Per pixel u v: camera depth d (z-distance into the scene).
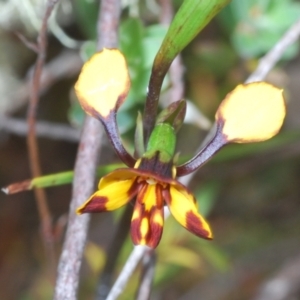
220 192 0.38
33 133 0.21
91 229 0.35
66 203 0.38
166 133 0.16
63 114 0.34
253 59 0.27
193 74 0.28
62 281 0.17
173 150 0.16
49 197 0.38
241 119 0.16
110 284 0.22
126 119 0.23
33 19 0.24
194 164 0.16
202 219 0.15
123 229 0.21
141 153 0.16
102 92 0.16
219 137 0.16
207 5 0.15
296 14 0.25
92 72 0.16
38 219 0.38
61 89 0.34
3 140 0.36
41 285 0.34
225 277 0.35
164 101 0.24
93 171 0.19
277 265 0.35
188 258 0.26
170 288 0.35
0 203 0.38
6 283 0.36
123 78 0.16
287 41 0.22
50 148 0.38
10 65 0.32
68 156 0.38
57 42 0.31
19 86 0.32
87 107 0.16
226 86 0.28
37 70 0.20
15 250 0.37
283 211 0.38
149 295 0.21
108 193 0.15
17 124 0.28
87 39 0.28
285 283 0.31
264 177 0.38
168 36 0.15
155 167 0.16
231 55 0.27
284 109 0.15
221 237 0.37
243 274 0.35
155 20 0.27
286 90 0.30
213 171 0.29
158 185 0.16
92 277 0.29
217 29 0.29
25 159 0.37
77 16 0.26
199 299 0.34
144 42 0.22
